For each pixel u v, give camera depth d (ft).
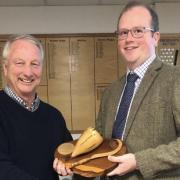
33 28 9.77
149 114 3.76
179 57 9.45
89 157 3.69
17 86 4.43
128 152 3.81
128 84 4.22
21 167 4.17
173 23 9.63
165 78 3.79
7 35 9.57
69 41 9.69
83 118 9.84
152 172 3.51
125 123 4.02
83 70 9.75
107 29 9.75
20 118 4.37
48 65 9.71
